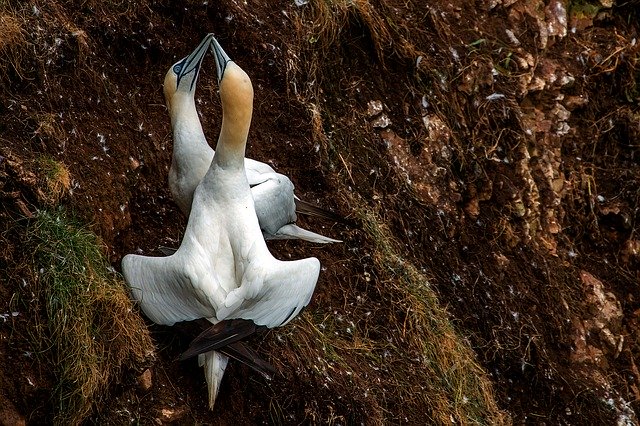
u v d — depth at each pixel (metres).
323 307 12.71
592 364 15.22
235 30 13.59
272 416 11.02
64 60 11.56
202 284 9.69
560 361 15.02
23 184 10.19
